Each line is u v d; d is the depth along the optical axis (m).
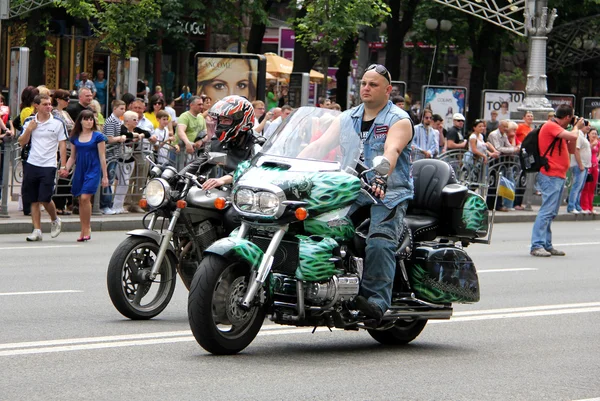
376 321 10.51
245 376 9.40
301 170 10.25
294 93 30.95
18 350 10.23
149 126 24.28
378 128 10.57
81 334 11.21
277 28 57.84
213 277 9.94
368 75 10.57
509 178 28.88
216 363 9.91
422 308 11.15
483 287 16.25
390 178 10.55
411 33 51.00
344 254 10.38
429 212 11.47
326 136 10.65
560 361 10.72
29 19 45.34
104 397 8.45
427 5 47.53
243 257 9.92
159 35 46.50
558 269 18.75
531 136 20.73
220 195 12.21
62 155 20.17
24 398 8.34
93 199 23.16
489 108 33.69
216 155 11.62
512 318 13.41
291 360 10.26
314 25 33.09
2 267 16.44
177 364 9.82
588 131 30.12
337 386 9.14
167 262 12.55
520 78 58.72
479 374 9.95
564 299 15.16
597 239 24.52
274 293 10.29
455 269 11.22
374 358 10.59
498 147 28.77
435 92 34.34
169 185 12.17
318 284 10.14
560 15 49.81
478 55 47.66
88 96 23.33
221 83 29.17
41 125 19.83
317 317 10.29
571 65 55.16
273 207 9.98
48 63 47.31
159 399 8.44
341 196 10.21
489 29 47.00
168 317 12.58
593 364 10.62
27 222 21.38
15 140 24.02
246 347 10.81
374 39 37.16
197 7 44.31
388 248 10.48
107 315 12.53
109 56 46.41
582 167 26.92
